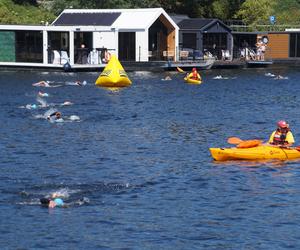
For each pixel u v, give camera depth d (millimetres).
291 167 57062
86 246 40000
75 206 46438
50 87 117062
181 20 170250
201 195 49344
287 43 176375
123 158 60875
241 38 176750
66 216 44531
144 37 156000
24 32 150375
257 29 191625
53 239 40969
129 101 99688
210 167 57375
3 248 39688
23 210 45594
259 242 40688
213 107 94625
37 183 51969
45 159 60344
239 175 54750
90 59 150375
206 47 168250
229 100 102688
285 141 61250
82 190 50156
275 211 45969
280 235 41750
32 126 76875
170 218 44406
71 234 41688
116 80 118438
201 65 158125
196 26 166250
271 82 132000
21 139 69312
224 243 40500
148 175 54750
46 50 148625
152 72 151125
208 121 82000
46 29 147875
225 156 59156
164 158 60969
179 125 78750
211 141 69312
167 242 40625
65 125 77812
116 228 42656
